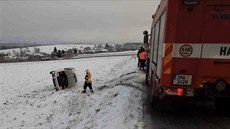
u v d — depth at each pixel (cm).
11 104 1706
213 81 682
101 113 1030
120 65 3131
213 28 667
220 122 809
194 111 940
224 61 672
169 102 899
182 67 689
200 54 678
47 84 2355
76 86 1997
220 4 656
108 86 1794
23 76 2959
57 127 1152
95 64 3706
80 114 1227
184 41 679
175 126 778
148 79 1480
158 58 824
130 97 1186
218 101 866
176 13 671
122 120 844
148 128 764
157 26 964
